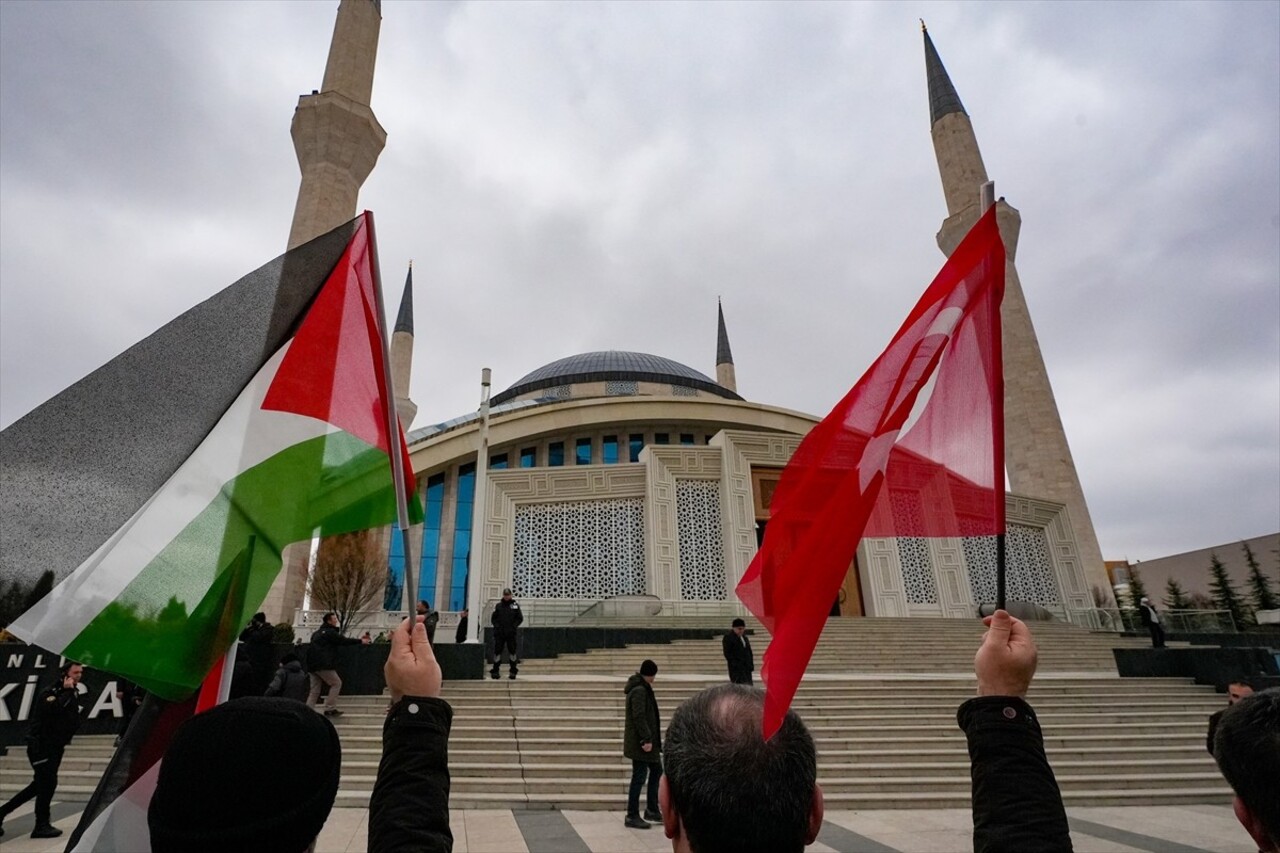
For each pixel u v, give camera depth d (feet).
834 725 36.65
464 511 103.55
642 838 23.24
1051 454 115.03
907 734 35.24
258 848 3.83
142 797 6.86
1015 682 6.88
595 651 56.90
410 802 5.60
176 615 7.01
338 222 101.40
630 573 82.38
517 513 84.17
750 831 4.22
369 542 83.30
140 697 37.99
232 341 8.44
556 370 160.86
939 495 9.84
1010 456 120.16
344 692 41.22
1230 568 157.58
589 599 77.97
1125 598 145.48
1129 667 50.80
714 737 4.56
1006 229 126.72
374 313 9.63
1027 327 124.16
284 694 31.40
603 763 31.86
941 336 9.99
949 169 134.10
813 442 9.09
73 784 31.24
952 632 64.85
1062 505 101.09
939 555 88.48
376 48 116.26
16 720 38.91
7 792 32.96
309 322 9.11
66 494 6.54
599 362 160.15
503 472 84.17
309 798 4.04
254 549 7.79
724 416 115.96
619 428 115.55
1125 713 40.55
